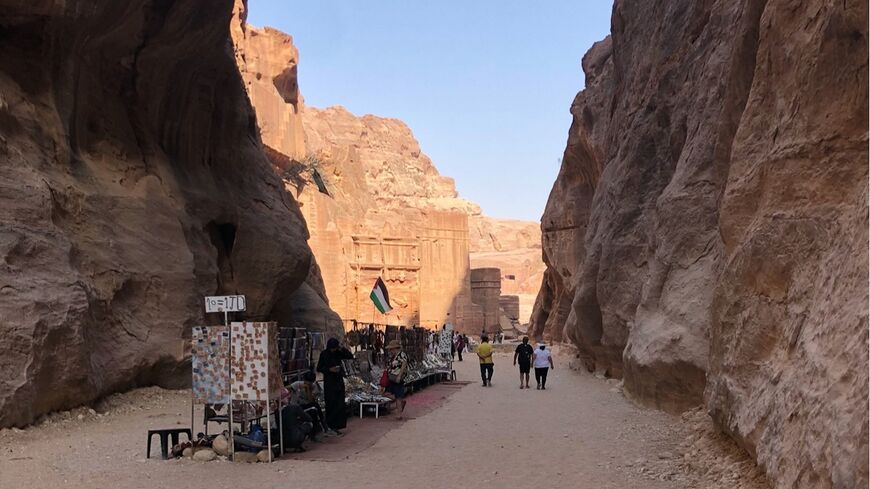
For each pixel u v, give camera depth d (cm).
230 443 959
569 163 4131
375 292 2344
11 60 1470
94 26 1595
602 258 2144
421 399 1780
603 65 3941
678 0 1997
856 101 693
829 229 684
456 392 1981
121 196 1666
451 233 6100
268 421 950
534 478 842
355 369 1709
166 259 1709
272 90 4922
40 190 1329
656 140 2036
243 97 2445
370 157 12269
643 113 2122
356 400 1417
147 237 1686
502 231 13638
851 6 682
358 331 2398
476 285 6600
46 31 1497
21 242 1235
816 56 748
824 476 496
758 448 681
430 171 14550
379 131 13475
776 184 805
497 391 2003
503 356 4191
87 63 1666
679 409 1371
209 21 1945
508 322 6862
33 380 1138
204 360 976
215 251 2031
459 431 1233
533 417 1412
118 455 973
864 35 668
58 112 1531
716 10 1694
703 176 1505
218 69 2205
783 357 711
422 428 1273
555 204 4306
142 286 1608
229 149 2341
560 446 1065
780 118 835
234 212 2211
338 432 1198
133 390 1513
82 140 1653
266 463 933
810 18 781
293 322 2798
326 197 5253
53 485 789
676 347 1338
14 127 1398
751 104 938
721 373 903
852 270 554
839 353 531
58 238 1330
